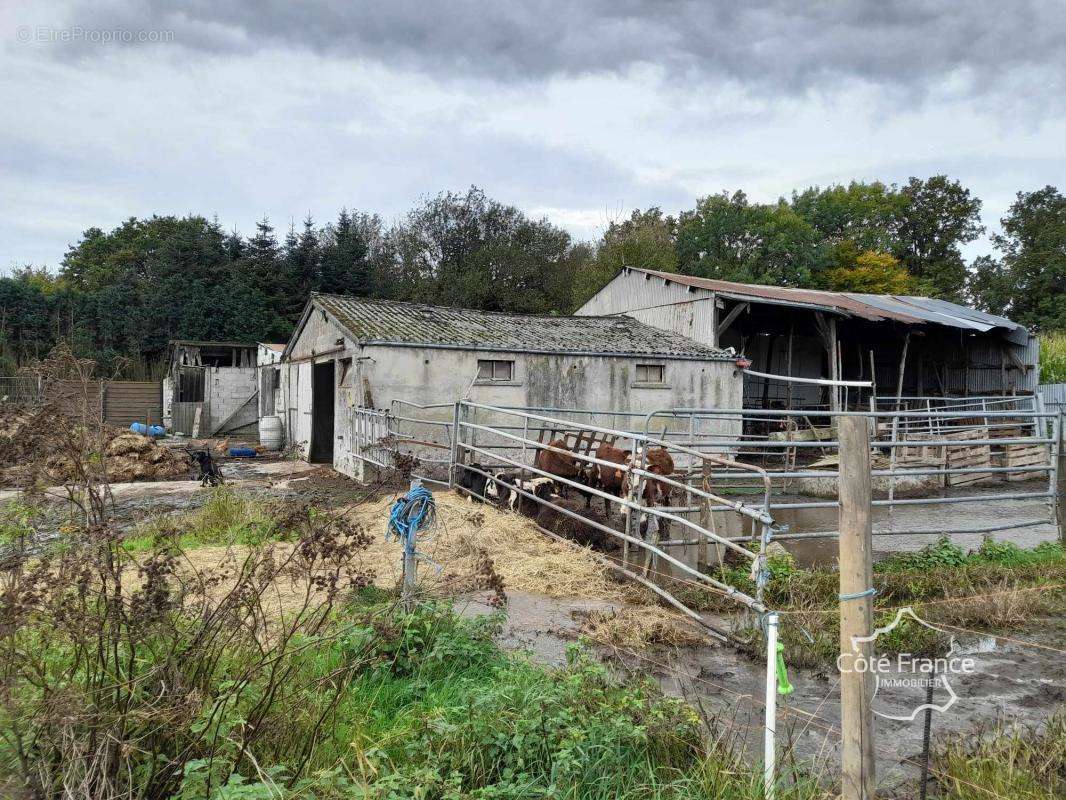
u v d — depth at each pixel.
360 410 14.52
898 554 8.66
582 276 40.03
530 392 17.33
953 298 48.00
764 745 3.64
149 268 43.09
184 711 2.80
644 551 7.85
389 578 6.23
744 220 40.78
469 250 45.97
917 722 4.26
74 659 2.97
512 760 3.22
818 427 22.00
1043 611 6.54
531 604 6.30
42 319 30.91
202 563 6.35
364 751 3.21
